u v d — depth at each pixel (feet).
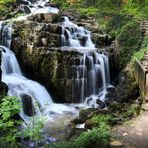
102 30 55.52
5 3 64.44
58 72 45.11
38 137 18.02
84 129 30.37
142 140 23.47
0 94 35.22
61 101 45.21
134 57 44.83
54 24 50.65
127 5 62.80
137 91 40.11
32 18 54.03
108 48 50.37
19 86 41.81
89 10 64.59
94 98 45.24
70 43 50.78
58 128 33.27
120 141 23.11
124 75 45.01
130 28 49.65
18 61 47.96
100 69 47.42
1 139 18.25
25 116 38.27
